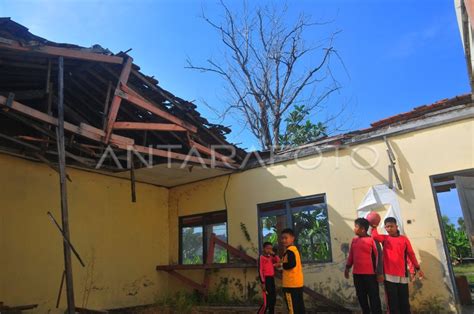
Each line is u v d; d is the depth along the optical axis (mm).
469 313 5496
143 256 8250
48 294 6449
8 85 5359
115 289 7520
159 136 6977
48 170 6895
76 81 5730
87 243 7230
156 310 7238
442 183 5836
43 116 4578
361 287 4855
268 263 5859
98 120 6457
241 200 7980
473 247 5359
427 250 5660
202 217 8609
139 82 5965
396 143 6246
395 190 6105
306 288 6473
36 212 6555
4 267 5953
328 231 6727
